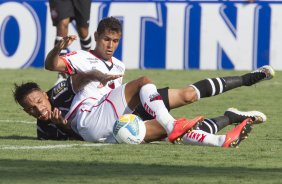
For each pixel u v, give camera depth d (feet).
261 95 114.93
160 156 61.62
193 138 66.64
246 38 138.82
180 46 140.26
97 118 68.44
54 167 56.49
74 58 70.28
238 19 138.62
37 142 69.46
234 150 65.00
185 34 139.95
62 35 121.39
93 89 69.77
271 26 138.10
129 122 67.26
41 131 71.10
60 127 70.44
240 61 139.23
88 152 63.41
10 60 144.05
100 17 140.67
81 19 123.44
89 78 69.56
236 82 72.59
